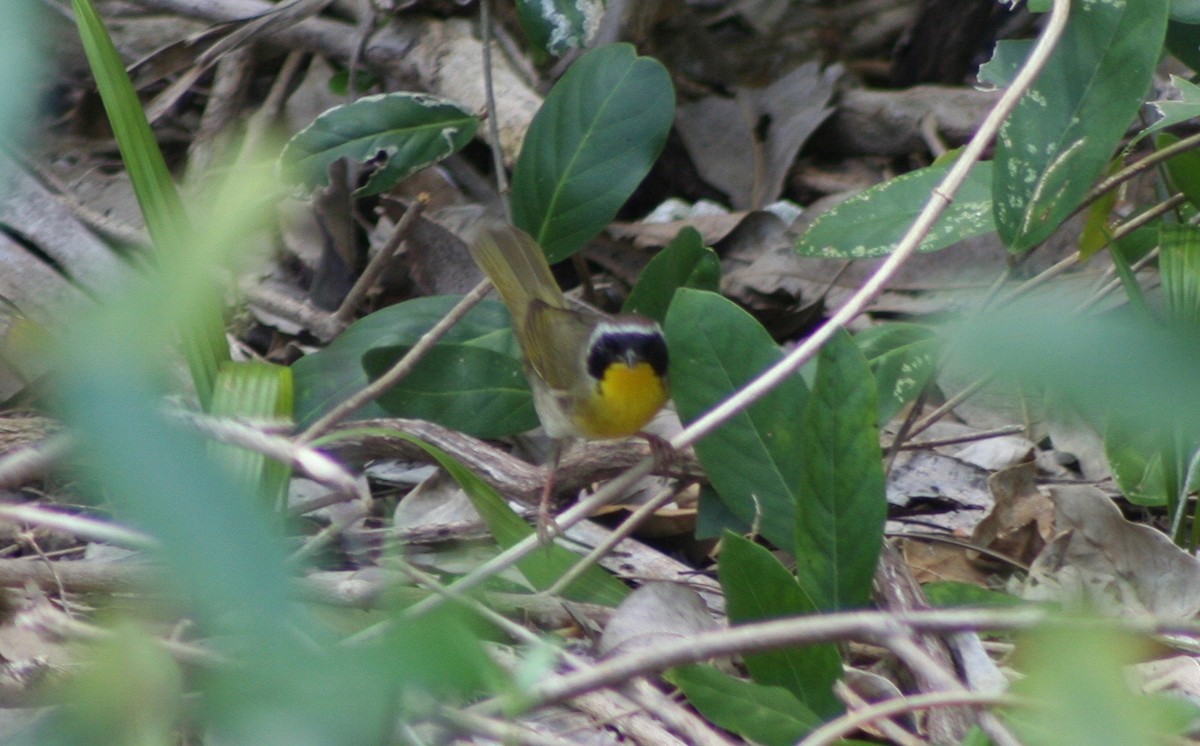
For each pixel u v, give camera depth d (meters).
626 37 12.59
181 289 2.18
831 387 6.05
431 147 8.95
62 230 9.14
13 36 2.09
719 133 12.87
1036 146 6.95
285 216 10.87
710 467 6.80
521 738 4.58
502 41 12.20
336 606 6.29
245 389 6.85
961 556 7.92
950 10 13.43
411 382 7.91
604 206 8.55
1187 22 7.82
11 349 8.21
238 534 1.95
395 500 8.53
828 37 14.15
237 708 2.53
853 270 10.65
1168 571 7.06
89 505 7.84
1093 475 8.79
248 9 12.42
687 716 5.35
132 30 12.98
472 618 5.36
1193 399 1.90
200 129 11.91
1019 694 4.74
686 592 6.41
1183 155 7.45
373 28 11.50
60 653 6.10
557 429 7.80
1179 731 4.61
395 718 3.10
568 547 7.77
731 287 10.78
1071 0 6.78
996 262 10.23
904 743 5.55
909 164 12.74
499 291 8.26
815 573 6.16
